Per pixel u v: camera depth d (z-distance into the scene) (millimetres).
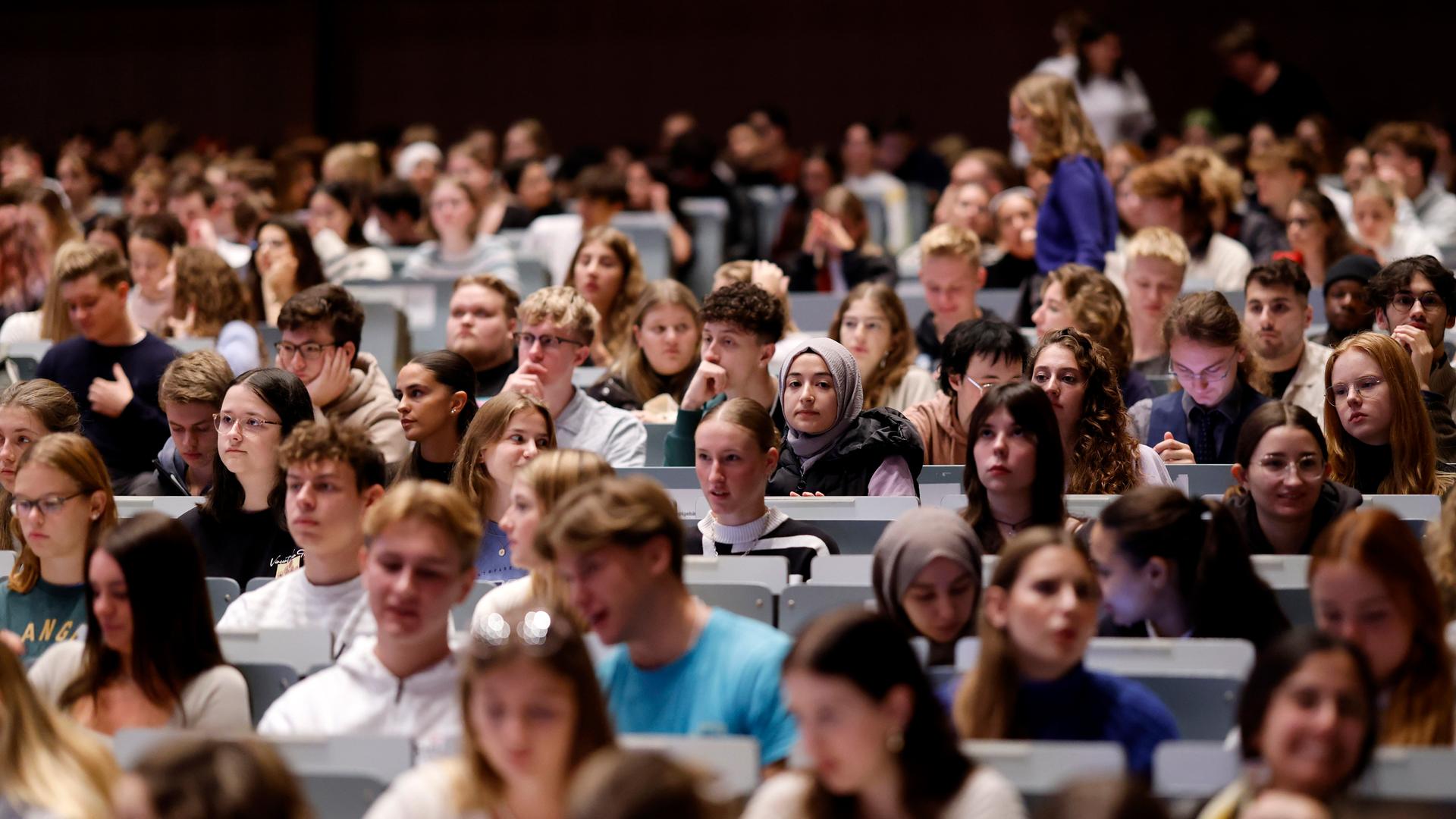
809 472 8039
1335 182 16422
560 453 6016
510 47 24094
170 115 24797
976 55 22906
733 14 23516
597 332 11547
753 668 5184
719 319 8633
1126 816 3572
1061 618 5000
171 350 10023
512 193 17625
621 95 23844
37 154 19984
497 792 4484
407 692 5539
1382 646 5215
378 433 8992
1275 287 9258
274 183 16859
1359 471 7789
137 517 5742
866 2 23156
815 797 4391
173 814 3822
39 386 7973
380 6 24375
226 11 24625
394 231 15531
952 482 8211
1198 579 5797
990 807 4328
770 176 19047
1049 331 9375
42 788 4961
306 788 4918
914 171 19453
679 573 5242
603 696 4520
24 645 6660
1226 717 5398
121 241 12891
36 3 25062
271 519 7477
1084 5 22531
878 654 4328
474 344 10289
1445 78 21609
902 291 13172
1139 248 10438
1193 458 8250
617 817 3396
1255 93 18375
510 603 5969
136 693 5680
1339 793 4488
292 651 5945
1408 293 8805
